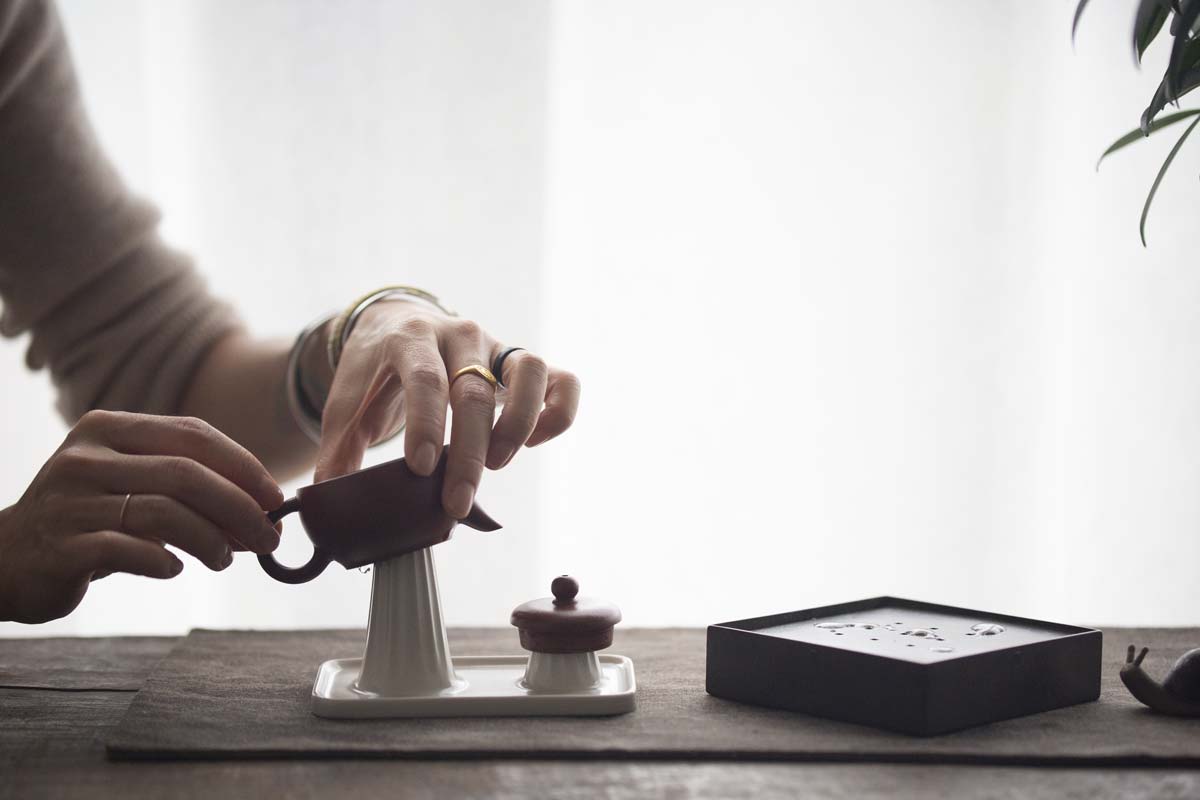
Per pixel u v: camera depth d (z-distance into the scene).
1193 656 0.63
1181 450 1.97
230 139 1.78
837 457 1.95
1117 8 1.93
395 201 1.80
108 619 1.81
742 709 0.65
